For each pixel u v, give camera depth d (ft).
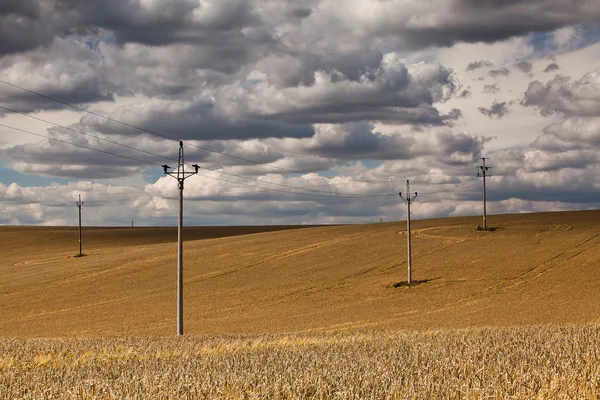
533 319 161.07
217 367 65.05
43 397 49.06
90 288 250.16
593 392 45.32
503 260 254.06
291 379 51.96
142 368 66.69
